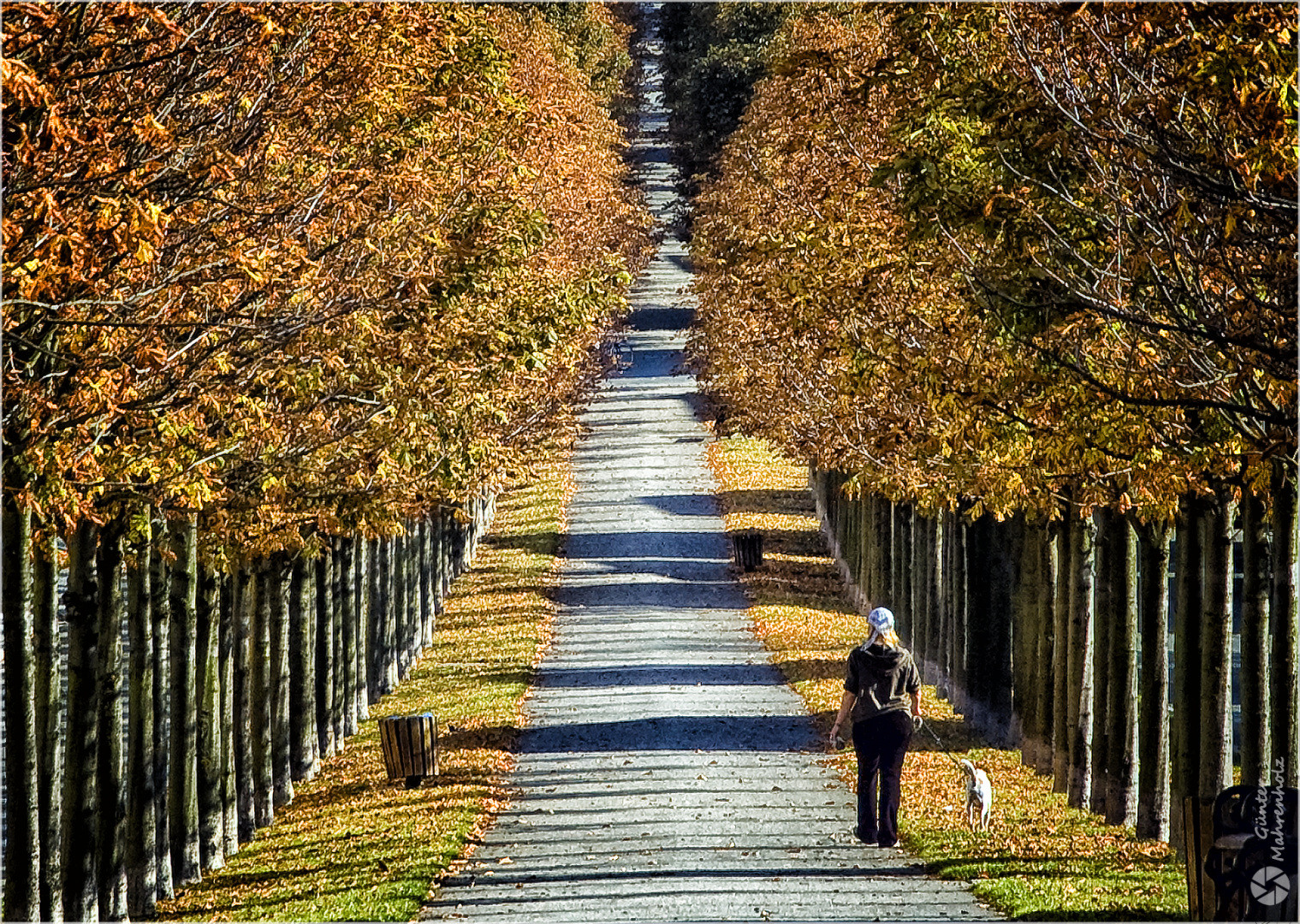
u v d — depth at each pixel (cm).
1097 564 7769
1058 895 5425
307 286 5756
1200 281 4753
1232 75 4225
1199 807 4312
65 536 5825
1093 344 5262
